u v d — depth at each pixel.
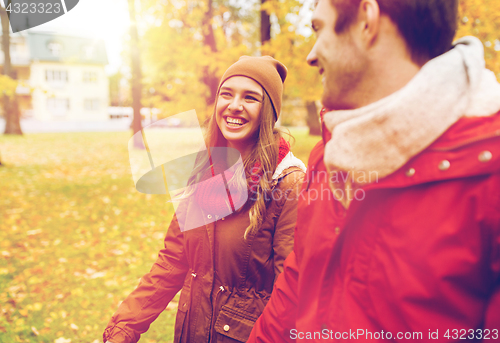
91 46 40.72
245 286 1.10
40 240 4.59
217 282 1.12
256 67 1.12
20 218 5.50
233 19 12.25
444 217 0.53
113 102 51.41
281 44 5.36
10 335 2.65
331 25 0.59
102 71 41.72
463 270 0.52
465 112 0.52
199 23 8.73
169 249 1.27
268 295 1.11
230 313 1.09
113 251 4.14
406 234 0.56
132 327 1.19
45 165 11.16
